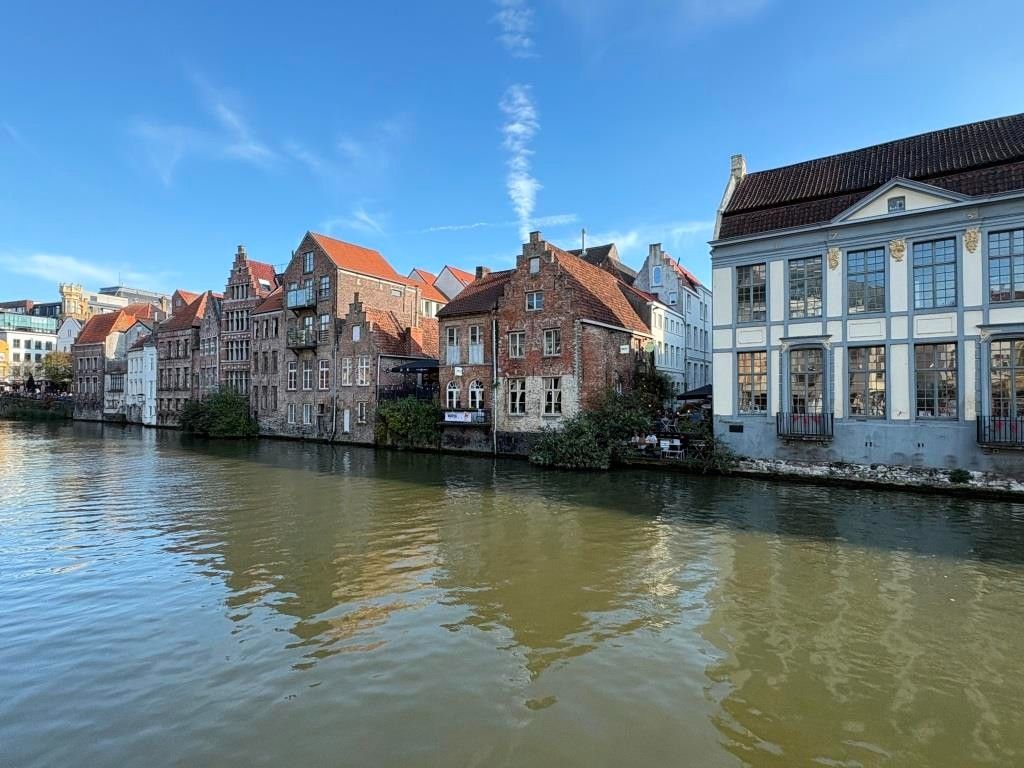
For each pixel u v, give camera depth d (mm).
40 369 93125
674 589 9703
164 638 7934
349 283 40531
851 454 19172
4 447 35500
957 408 17516
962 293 17422
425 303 48062
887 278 18656
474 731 5742
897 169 19672
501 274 36094
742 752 5422
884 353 18719
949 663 7172
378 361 37000
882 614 8656
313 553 11883
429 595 9477
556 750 5438
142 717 6047
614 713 6062
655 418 26375
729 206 22625
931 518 14664
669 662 7176
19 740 5668
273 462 27703
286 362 43281
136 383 62188
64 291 108875
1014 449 16547
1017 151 17297
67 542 12852
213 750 5480
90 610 8938
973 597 9312
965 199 17234
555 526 14023
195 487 20172
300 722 5918
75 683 6754
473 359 31266
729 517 14898
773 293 20766
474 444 30734
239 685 6672
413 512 15766
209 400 45406
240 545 12516
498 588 9773
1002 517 14750
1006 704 6266
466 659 7258
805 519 14633
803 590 9633
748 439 21172
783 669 7016
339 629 8188
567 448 24266
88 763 5316
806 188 21359
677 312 40969
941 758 5352
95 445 37094
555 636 7926
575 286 28547
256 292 48062
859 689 6566
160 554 11883
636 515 15188
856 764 5258
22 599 9414
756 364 21172
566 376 27750
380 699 6344
